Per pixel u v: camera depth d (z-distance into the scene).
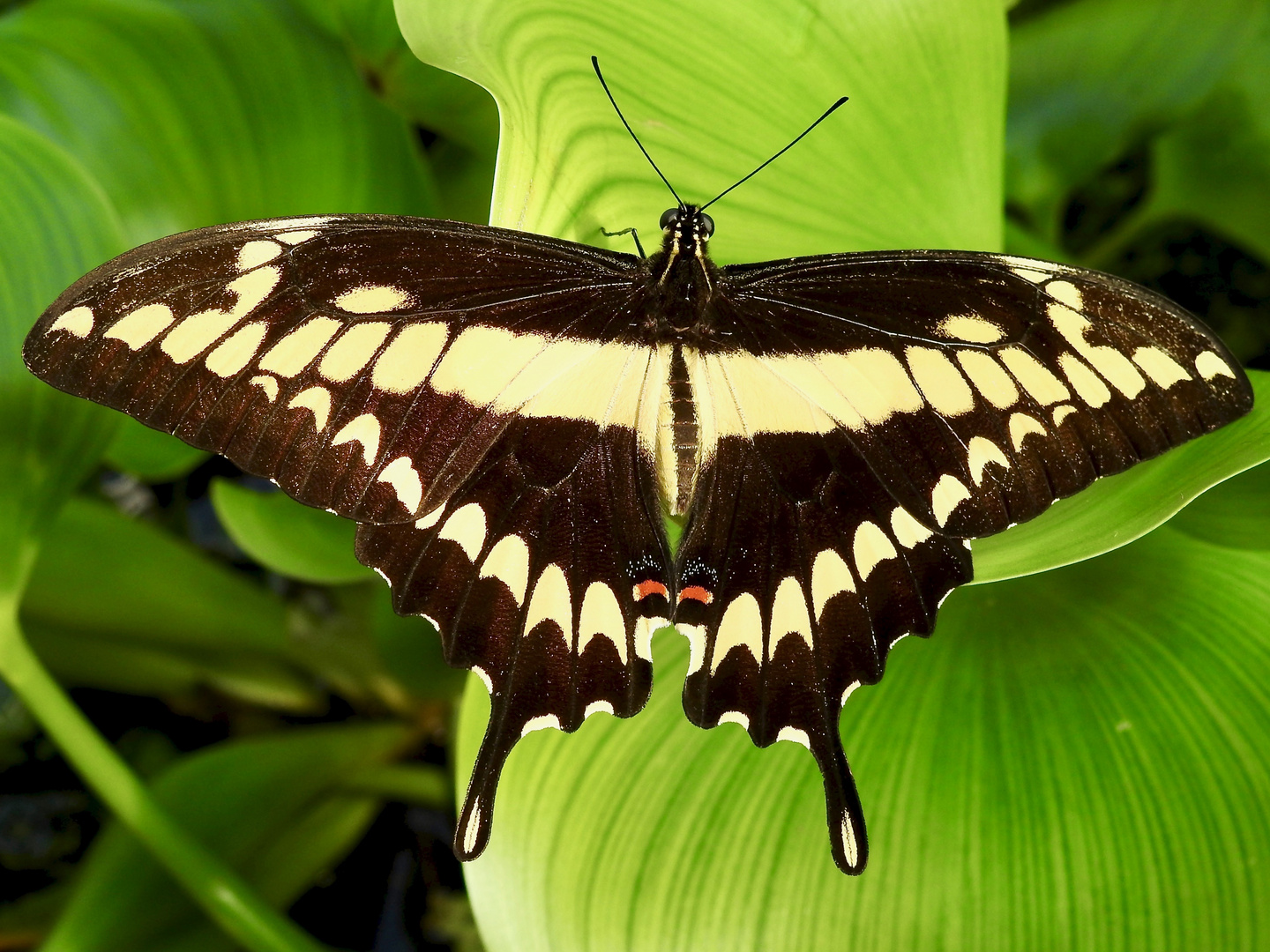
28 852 0.51
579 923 0.41
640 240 0.42
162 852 0.45
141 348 0.39
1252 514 0.42
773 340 0.42
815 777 0.41
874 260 0.41
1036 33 0.50
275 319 0.40
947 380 0.41
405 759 0.50
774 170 0.42
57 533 0.49
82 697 0.52
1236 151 0.49
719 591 0.42
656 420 0.42
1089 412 0.40
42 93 0.46
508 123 0.40
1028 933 0.40
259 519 0.47
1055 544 0.41
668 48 0.42
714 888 0.41
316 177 0.47
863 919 0.40
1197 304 0.52
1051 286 0.41
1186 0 0.49
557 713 0.41
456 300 0.41
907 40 0.43
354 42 0.45
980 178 0.43
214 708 0.51
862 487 0.42
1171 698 0.41
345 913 0.50
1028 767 0.41
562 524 0.42
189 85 0.47
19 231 0.43
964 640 0.42
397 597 0.41
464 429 0.41
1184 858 0.41
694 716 0.41
